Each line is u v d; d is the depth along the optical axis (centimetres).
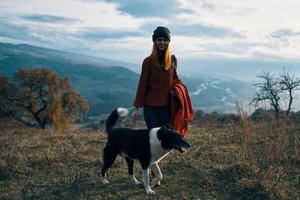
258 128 539
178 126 384
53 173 455
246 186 377
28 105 2608
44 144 617
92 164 484
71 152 538
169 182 407
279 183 383
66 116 2639
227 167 429
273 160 414
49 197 385
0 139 713
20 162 487
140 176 436
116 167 464
